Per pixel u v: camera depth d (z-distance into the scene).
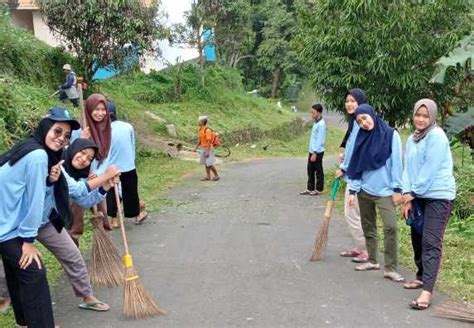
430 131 5.06
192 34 25.20
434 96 10.96
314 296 5.34
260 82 40.16
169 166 15.05
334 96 11.55
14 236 4.06
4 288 4.66
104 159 6.98
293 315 4.89
